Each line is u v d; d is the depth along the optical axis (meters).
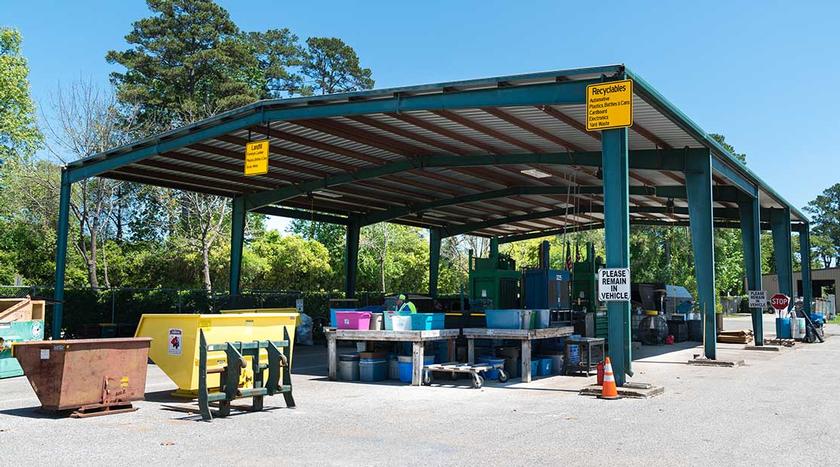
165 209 41.03
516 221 32.25
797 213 30.52
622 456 7.38
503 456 7.38
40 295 22.81
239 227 25.38
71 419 9.73
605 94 12.42
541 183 24.56
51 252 38.00
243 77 52.44
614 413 10.21
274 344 10.89
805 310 31.58
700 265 17.97
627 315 12.65
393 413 10.30
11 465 7.00
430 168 21.66
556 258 49.06
